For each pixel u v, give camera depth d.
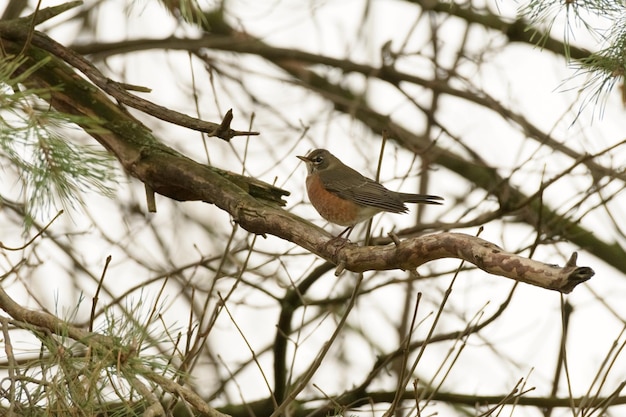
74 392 6.18
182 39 16.55
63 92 10.33
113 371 6.41
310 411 13.41
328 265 13.01
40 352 6.41
